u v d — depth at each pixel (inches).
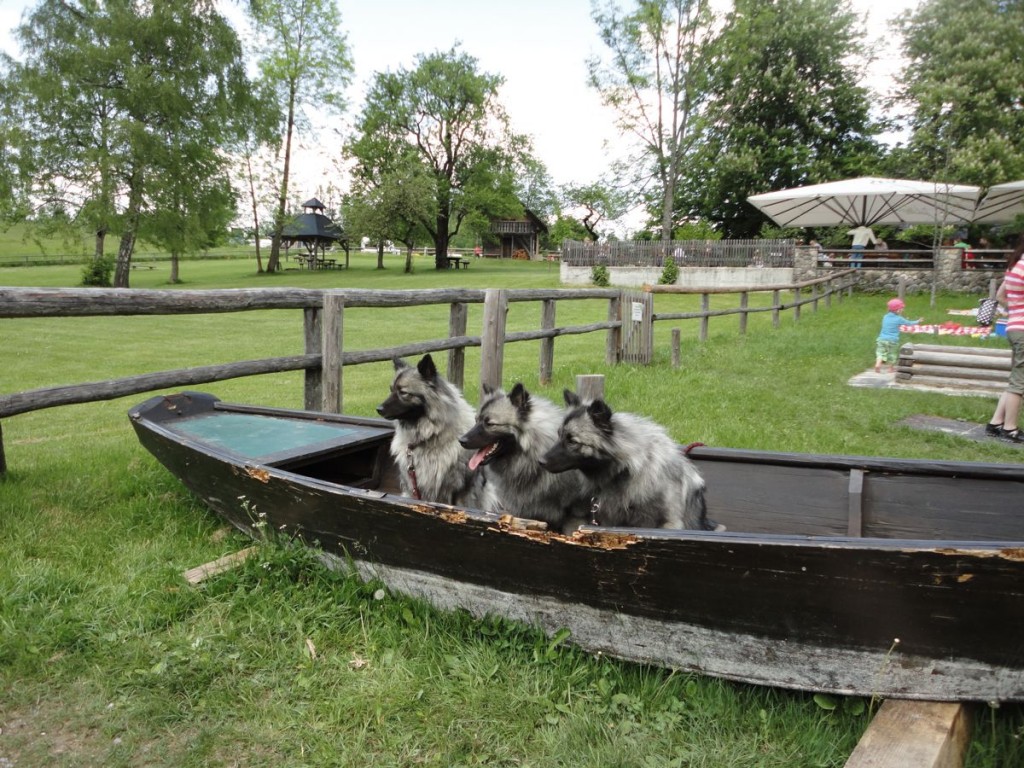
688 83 1437.0
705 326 544.4
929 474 140.8
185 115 1264.8
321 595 137.6
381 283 1414.9
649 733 101.6
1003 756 93.5
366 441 181.6
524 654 118.0
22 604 132.2
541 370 366.6
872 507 147.3
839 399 334.6
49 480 205.9
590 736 101.3
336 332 231.8
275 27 1702.8
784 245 1114.1
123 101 1220.5
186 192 1280.8
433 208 1845.5
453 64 1925.4
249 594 138.5
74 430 331.9
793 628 98.3
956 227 1097.4
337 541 139.3
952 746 89.6
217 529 177.0
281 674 117.0
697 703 105.4
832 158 1414.9
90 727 104.7
